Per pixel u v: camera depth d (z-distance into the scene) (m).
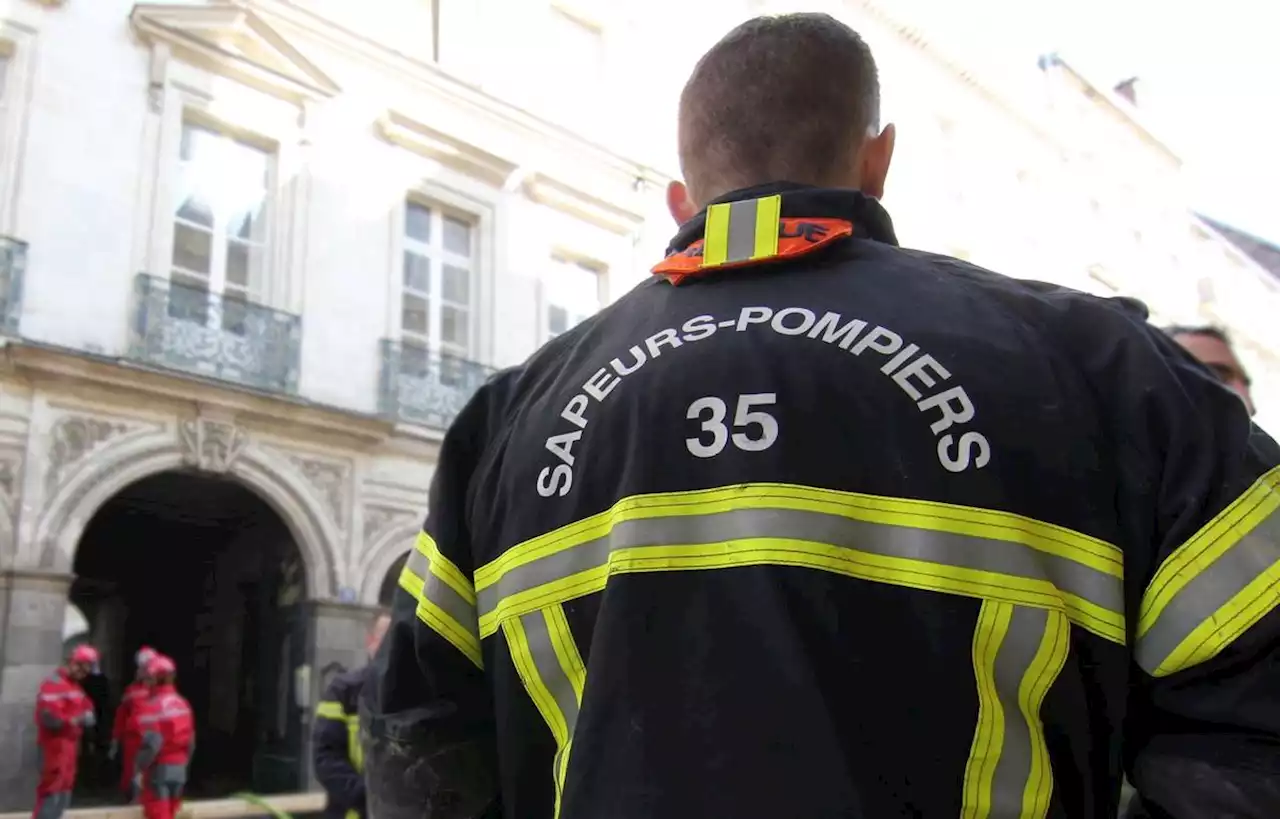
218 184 11.98
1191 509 0.91
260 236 12.26
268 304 12.10
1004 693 0.91
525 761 1.09
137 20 11.21
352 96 12.99
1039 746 0.90
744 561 0.95
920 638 0.91
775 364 1.02
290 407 11.74
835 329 1.04
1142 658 0.93
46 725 9.53
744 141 1.24
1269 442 0.97
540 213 14.79
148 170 11.22
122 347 10.80
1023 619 0.90
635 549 0.99
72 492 10.34
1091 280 25.97
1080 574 0.93
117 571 16.61
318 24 12.68
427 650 1.19
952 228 21.56
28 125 10.49
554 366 1.25
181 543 15.81
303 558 12.02
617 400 1.09
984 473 0.94
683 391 1.05
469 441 1.29
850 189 1.17
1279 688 0.87
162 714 10.52
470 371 13.57
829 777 0.85
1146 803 0.93
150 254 11.14
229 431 11.41
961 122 22.41
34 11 10.69
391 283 13.08
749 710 0.90
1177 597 0.91
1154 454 0.95
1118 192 28.06
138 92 11.26
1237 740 0.87
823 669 0.90
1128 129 29.16
